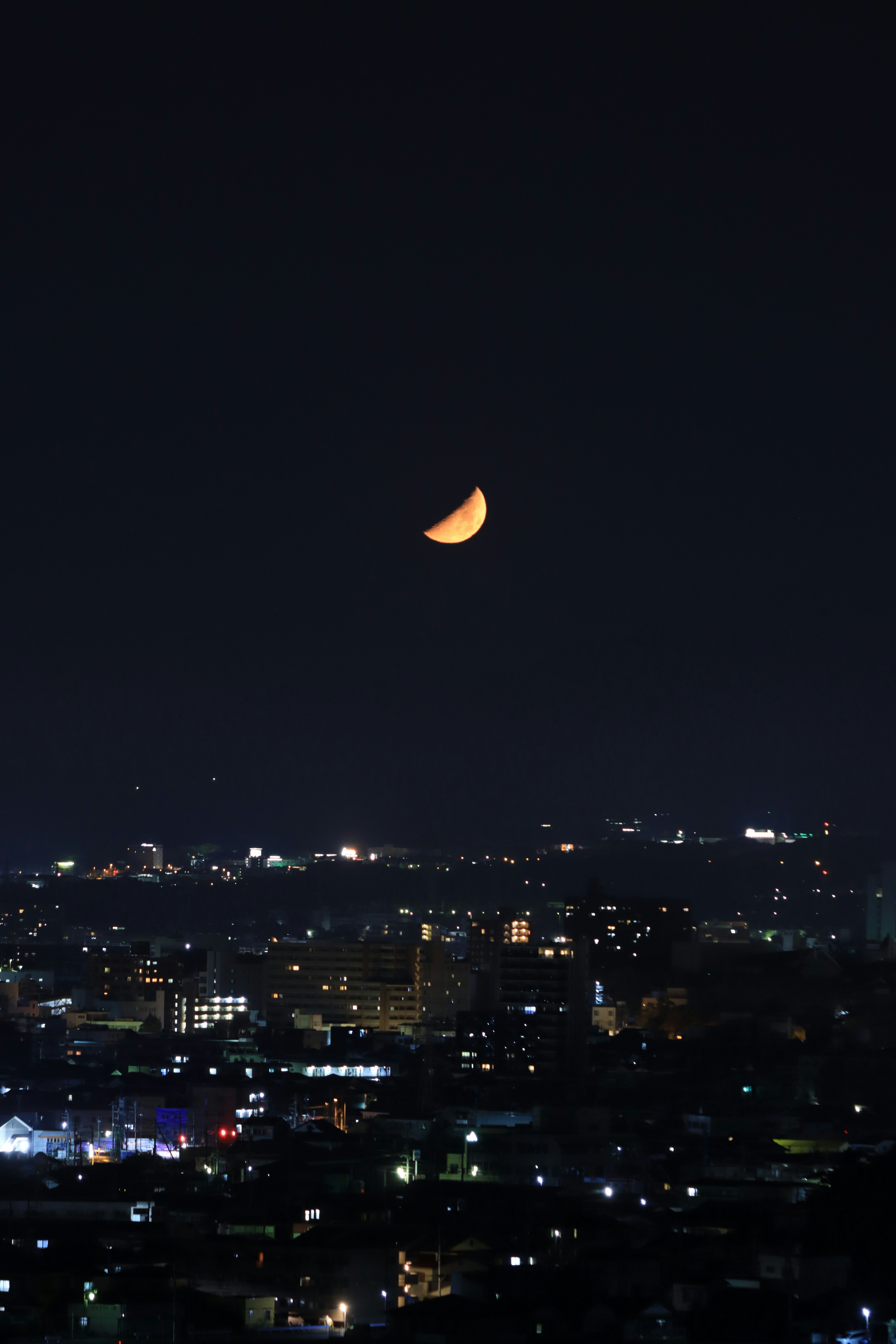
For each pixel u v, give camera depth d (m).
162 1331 136.38
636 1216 185.25
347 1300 151.62
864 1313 137.75
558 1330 133.25
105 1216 184.50
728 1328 135.25
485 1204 185.25
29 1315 139.88
